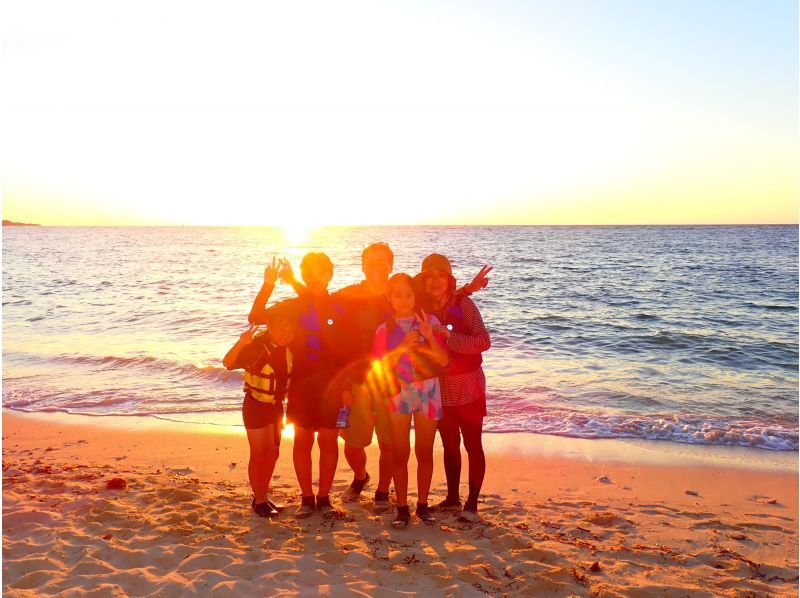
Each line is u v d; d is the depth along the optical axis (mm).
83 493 4988
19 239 126312
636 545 4250
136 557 3826
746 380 10828
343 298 4414
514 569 3746
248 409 4488
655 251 62062
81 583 3488
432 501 5082
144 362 11859
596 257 52844
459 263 46312
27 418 8227
